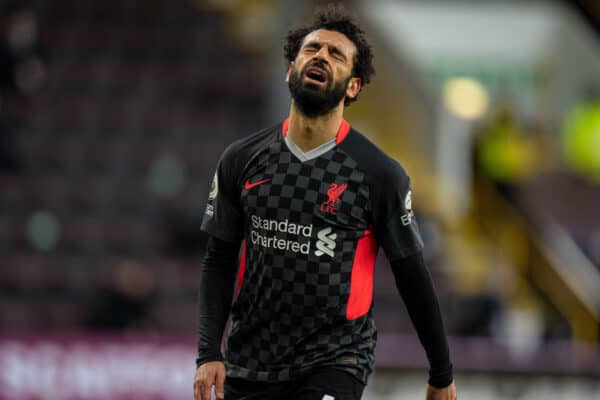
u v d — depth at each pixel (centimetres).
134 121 4847
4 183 4400
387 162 1137
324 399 1095
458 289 3744
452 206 4362
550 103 5112
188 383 2723
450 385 1191
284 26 3362
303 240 1122
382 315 3691
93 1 5544
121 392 2725
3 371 2723
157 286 3841
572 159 4997
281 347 1136
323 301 1123
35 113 4831
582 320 3450
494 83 5100
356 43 1159
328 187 1126
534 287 3559
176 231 4088
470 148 4041
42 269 3984
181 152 4656
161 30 5434
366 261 1150
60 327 3634
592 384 2716
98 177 4525
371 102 4897
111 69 5153
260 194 1138
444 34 5188
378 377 2677
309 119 1132
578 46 5175
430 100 4900
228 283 1202
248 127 4875
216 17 5519
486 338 3347
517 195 3872
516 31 5209
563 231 4309
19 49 4966
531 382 2719
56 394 2722
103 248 4134
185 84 5100
